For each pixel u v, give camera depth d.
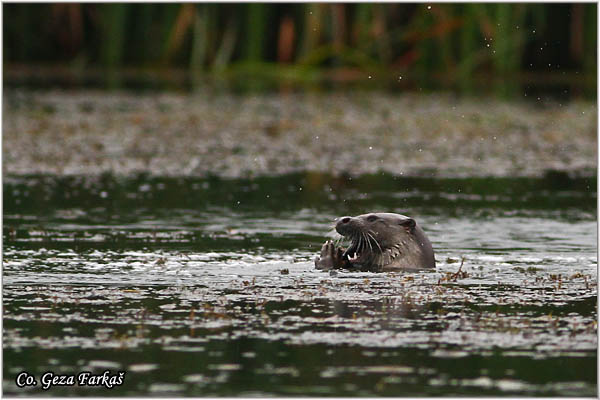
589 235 45.22
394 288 33.12
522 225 47.69
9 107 96.94
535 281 34.69
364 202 54.00
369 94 120.69
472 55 136.38
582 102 112.38
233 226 46.47
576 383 22.91
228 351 25.16
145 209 50.75
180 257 38.72
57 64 147.62
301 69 137.00
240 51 142.62
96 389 22.48
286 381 22.92
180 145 77.31
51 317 28.52
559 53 136.12
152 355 24.78
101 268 36.19
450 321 28.34
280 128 88.69
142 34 142.88
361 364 24.16
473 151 77.06
